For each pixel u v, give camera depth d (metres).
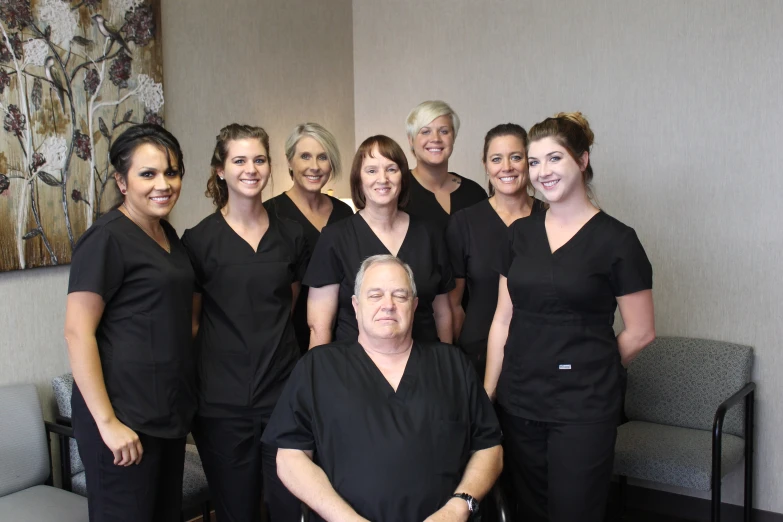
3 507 2.28
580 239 2.10
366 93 4.19
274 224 2.44
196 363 2.31
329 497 1.85
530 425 2.19
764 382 3.12
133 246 2.02
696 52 3.17
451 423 1.96
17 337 2.62
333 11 4.04
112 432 1.95
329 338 2.41
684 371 3.15
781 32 2.99
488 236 2.55
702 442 2.94
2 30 2.48
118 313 2.03
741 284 3.14
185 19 3.20
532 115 3.62
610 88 3.38
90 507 2.05
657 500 3.38
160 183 2.04
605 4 3.37
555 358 2.12
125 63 2.90
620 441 2.96
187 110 3.23
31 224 2.61
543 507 2.25
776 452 3.12
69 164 2.71
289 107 3.78
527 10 3.59
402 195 2.38
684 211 3.24
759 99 3.06
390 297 1.98
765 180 3.07
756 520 3.18
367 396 1.96
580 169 2.08
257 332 2.32
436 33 3.90
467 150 3.84
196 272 2.32
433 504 1.88
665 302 3.31
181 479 2.23
